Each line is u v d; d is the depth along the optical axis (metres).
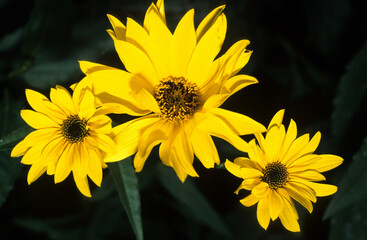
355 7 0.48
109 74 0.37
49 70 0.44
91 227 0.47
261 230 0.47
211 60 0.38
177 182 0.44
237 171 0.38
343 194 0.41
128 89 0.38
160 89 0.39
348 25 0.48
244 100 0.46
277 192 0.39
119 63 0.42
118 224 0.47
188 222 0.48
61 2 0.43
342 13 0.48
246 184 0.39
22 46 0.43
